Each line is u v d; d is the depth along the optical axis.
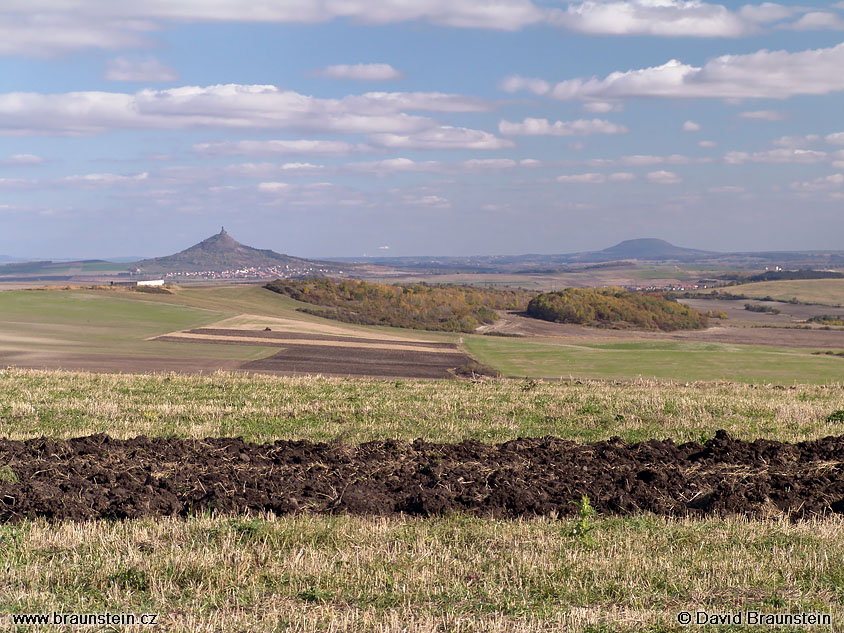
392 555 10.83
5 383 33.09
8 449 17.80
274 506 13.45
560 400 29.02
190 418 24.70
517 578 9.98
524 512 13.74
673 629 8.48
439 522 12.88
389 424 24.00
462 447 18.73
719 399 29.67
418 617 8.85
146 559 10.52
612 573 10.18
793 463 17.19
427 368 63.53
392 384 36.56
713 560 10.75
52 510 13.02
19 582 9.81
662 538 11.82
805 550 11.20
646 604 9.27
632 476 15.82
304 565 10.37
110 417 24.62
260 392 31.36
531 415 25.78
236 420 24.55
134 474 15.66
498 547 11.38
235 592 9.59
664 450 18.86
